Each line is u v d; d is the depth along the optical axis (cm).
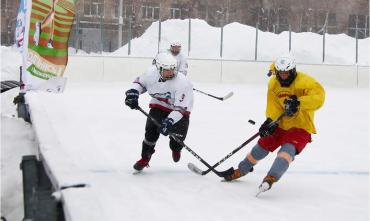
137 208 753
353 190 902
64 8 1314
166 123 877
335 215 762
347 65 3575
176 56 1769
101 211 513
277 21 6031
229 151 1205
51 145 768
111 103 2048
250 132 1497
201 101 2297
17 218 707
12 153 950
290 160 818
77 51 3641
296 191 883
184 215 732
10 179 814
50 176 624
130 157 1082
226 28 4153
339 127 1673
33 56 1309
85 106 1927
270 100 852
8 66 2625
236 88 3078
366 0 6091
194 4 5950
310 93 818
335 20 6100
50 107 1465
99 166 970
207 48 3922
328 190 895
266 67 3475
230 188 880
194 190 859
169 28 4081
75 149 1028
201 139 1356
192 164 963
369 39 4378
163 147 1207
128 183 882
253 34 4088
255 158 887
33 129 1042
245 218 730
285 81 827
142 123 1555
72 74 3186
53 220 514
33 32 1292
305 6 6078
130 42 3650
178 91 901
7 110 1628
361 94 3006
